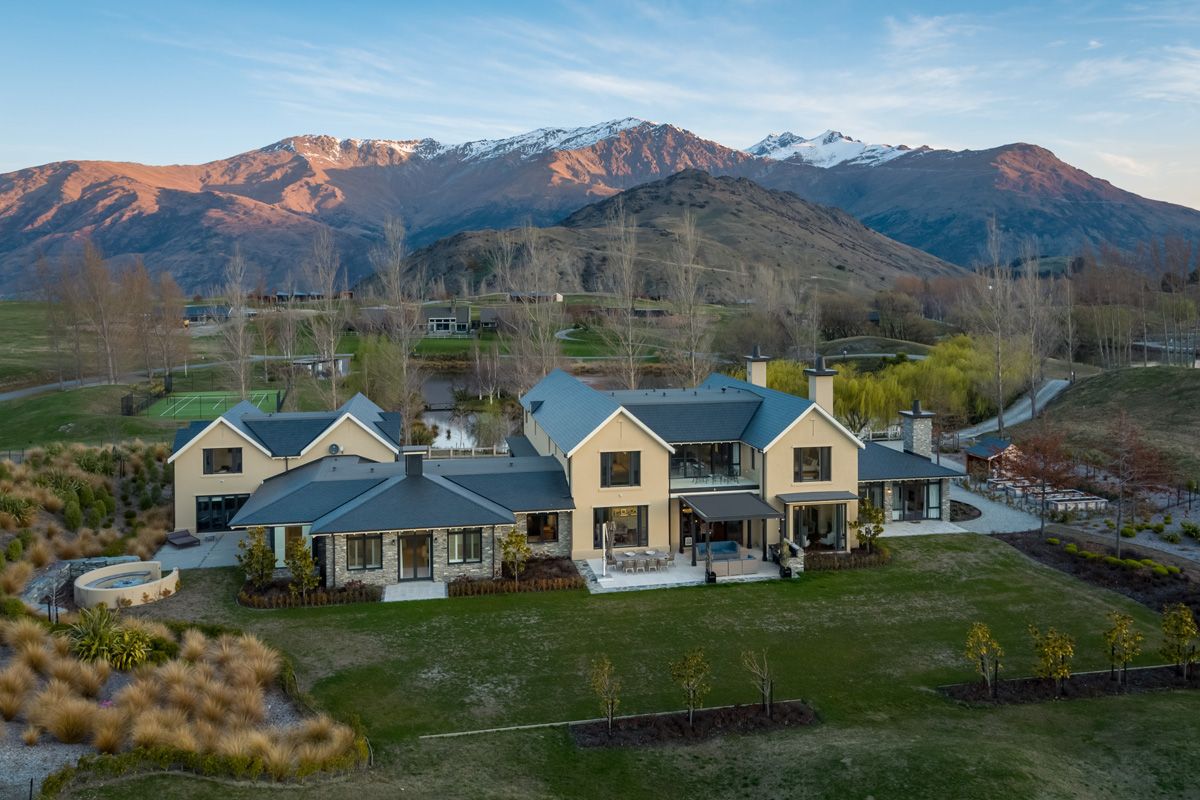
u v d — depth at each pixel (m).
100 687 22.39
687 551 38.47
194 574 35.06
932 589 33.91
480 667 26.39
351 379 79.75
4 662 23.11
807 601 32.50
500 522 33.91
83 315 91.38
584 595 33.06
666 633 29.31
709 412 41.12
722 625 30.08
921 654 27.58
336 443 42.44
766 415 40.31
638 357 98.69
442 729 22.19
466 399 88.00
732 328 106.88
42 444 59.12
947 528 42.50
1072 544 38.78
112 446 49.31
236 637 26.89
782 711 23.16
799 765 19.38
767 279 120.25
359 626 29.69
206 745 18.95
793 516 38.59
